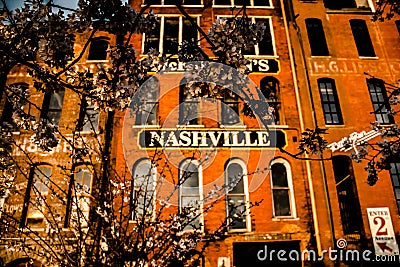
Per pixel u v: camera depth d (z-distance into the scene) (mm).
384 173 12750
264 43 15594
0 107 13203
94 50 14984
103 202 8516
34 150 12352
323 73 14570
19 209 11414
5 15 5145
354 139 13125
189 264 8984
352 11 16141
